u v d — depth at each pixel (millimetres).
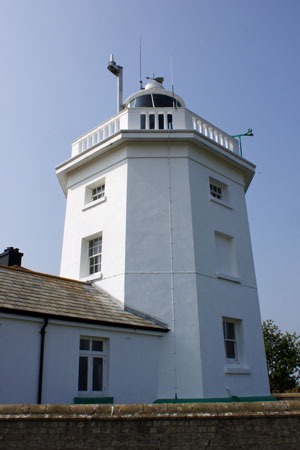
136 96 19000
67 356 10766
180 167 15531
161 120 17078
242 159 17766
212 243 15289
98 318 11734
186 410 7395
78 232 16641
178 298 13758
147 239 14625
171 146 15844
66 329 10961
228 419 7359
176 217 14844
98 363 11617
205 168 16297
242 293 15664
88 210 16578
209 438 7211
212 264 14898
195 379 12688
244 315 15336
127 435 7160
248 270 16469
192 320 13422
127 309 13781
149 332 12781
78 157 17156
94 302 13164
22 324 10156
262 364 15188
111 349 11789
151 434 7191
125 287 14039
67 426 7191
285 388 32219
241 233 16891
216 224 15805
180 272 14117
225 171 17297
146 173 15484
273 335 33250
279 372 31781
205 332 13484
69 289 13391
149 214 14945
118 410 7324
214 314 14109
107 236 15367
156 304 13742
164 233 14664
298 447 7242
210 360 13219
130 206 15086
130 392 11805
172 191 15195
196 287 13867
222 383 13281
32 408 7371
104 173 16453
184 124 16266
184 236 14570
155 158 15703
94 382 11359
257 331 15625
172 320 13484
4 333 9750
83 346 11453
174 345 13156
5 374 9508
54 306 11305
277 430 7340
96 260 16078
